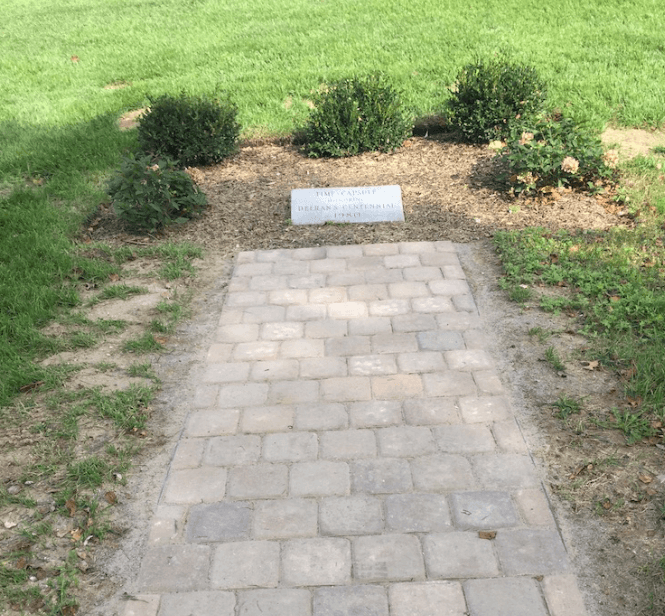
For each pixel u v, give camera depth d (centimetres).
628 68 1207
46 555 383
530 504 401
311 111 1070
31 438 473
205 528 395
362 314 611
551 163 841
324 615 341
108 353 571
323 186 910
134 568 375
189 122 977
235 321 610
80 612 351
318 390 511
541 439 453
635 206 803
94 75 1416
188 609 348
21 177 973
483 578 358
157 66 1412
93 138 1083
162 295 662
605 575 358
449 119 1042
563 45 1324
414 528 389
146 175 787
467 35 1403
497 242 724
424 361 540
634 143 995
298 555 375
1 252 731
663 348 529
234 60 1392
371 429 468
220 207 862
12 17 1952
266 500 413
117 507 414
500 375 521
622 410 475
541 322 586
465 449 445
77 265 713
